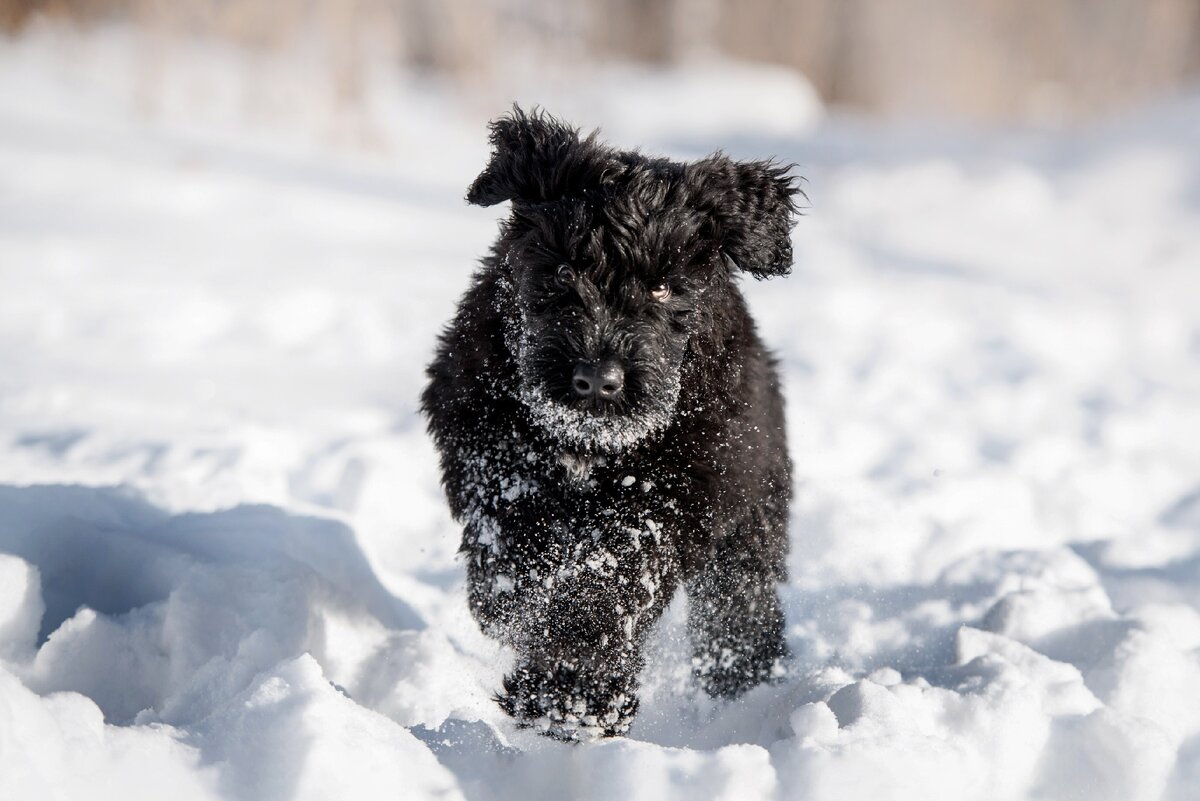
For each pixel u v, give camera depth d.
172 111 27.73
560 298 5.95
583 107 35.50
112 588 6.73
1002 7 49.34
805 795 4.89
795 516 8.94
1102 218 24.75
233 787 4.62
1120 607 7.94
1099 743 5.56
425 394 6.54
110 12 35.19
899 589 8.08
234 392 11.90
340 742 4.71
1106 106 43.34
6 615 6.03
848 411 12.45
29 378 11.58
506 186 6.54
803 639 7.43
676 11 52.28
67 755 4.45
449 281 17.05
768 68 51.88
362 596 7.36
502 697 6.12
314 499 9.43
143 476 9.02
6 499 7.06
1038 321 16.88
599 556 5.93
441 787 4.88
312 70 30.62
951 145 31.50
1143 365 15.20
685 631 7.00
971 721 5.64
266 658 5.86
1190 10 46.47
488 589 6.09
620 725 5.96
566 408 5.75
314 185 22.98
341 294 15.77
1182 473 11.02
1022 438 11.70
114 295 14.84
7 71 29.06
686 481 5.98
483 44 33.84
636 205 6.08
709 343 6.32
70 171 21.02
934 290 19.09
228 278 16.14
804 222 24.59
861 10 52.47
